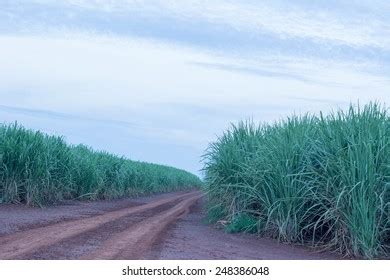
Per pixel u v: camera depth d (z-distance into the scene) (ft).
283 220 43.11
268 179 45.44
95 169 85.97
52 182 67.56
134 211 68.28
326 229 42.24
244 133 56.08
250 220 48.03
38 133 65.31
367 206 35.70
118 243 37.55
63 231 42.55
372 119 39.40
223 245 40.27
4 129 64.44
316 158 41.11
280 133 47.47
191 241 40.91
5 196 60.70
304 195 41.55
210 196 56.18
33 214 54.49
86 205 73.31
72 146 85.56
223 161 53.11
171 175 161.48
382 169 36.63
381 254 36.27
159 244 37.70
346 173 36.73
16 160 61.57
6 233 39.93
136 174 112.88
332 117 40.93
